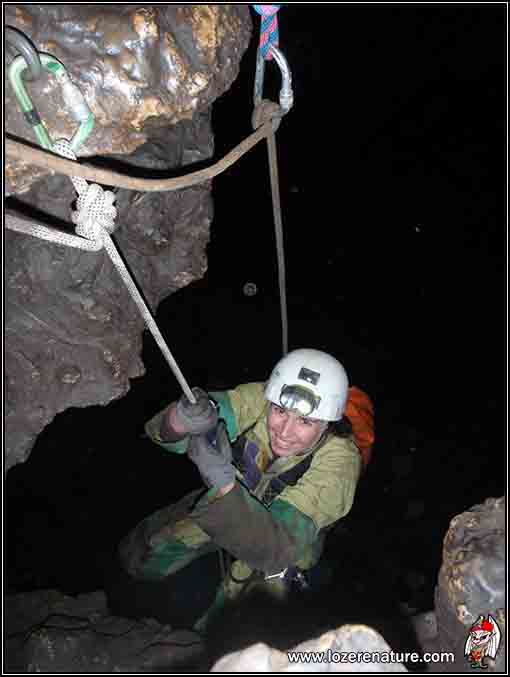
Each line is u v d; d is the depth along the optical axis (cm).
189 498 329
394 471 443
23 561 343
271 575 239
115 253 152
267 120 170
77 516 371
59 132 143
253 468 271
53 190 177
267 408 281
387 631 243
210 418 213
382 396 514
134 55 144
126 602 338
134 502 384
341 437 278
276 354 538
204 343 531
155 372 475
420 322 593
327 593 348
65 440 409
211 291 593
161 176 199
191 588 348
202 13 152
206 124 216
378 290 627
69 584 339
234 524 219
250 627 304
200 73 153
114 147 154
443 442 469
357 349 561
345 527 395
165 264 227
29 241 181
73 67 141
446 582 185
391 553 382
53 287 189
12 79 126
